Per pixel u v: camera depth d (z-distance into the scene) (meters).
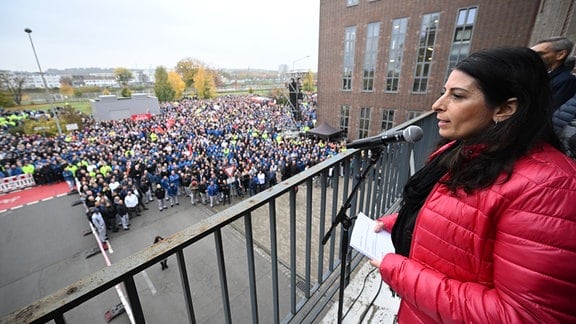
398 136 1.19
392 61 15.93
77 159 15.36
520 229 0.60
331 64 18.97
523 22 11.54
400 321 1.06
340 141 18.94
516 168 0.64
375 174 2.12
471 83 0.71
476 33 12.80
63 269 7.62
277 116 33.38
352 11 16.78
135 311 0.73
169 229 9.45
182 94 63.66
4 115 32.16
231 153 16.03
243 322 5.23
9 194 13.06
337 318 1.65
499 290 0.65
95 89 64.19
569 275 0.53
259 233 8.15
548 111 0.65
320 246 1.62
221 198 11.52
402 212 1.11
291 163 12.42
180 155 15.71
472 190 0.70
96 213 8.28
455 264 0.78
